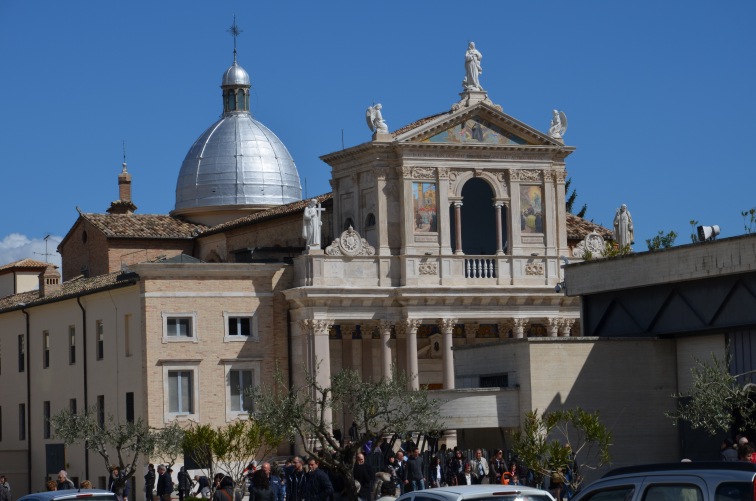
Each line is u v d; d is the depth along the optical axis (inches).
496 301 3934.5
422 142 3882.9
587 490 1089.4
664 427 2573.8
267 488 1812.3
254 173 5044.3
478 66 3981.3
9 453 4220.0
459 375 2869.1
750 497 984.9
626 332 2650.1
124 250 4544.8
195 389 3705.7
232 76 5191.9
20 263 5027.1
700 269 2410.2
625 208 3754.9
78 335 3986.2
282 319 3838.6
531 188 4018.2
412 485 2423.7
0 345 4439.0
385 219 3892.7
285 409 2583.7
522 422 2591.0
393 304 3870.6
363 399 2613.2
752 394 2306.8
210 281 3752.5
